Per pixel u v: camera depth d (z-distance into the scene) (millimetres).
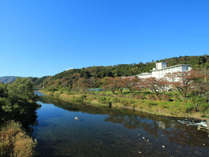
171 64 122688
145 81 45219
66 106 44938
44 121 26703
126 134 19688
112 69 163500
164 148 15117
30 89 36656
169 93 43500
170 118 27781
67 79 134500
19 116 20609
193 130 20766
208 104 28266
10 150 10664
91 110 38062
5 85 23219
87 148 15219
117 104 44094
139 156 13430
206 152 14180
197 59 106625
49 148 15133
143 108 36188
